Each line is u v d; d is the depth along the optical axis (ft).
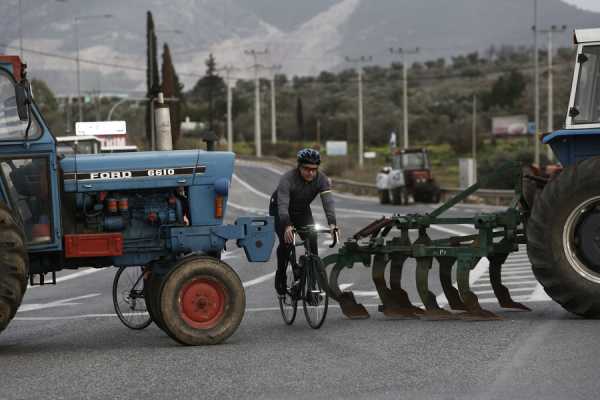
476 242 47.06
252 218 43.32
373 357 35.86
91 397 30.37
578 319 44.37
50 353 39.86
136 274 47.29
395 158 216.13
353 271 73.20
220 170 43.29
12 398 30.45
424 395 29.27
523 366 33.14
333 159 420.77
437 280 64.34
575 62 47.78
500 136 475.72
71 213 42.14
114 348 40.83
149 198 43.04
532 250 45.19
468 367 33.30
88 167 42.01
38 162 40.91
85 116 396.57
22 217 40.78
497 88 623.36
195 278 40.88
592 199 44.42
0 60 40.50
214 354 37.99
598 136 47.14
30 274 42.16
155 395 30.45
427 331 41.98
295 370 33.83
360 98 390.83
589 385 29.89
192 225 43.16
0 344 43.52
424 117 581.12
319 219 155.53
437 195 213.66
